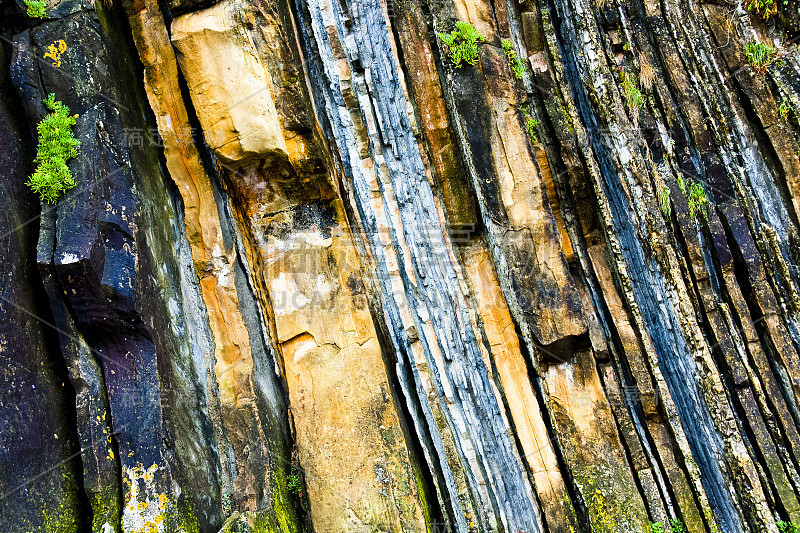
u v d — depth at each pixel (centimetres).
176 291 558
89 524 452
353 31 675
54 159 464
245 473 558
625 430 653
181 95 603
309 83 657
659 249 699
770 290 741
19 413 423
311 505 570
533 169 694
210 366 587
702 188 768
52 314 457
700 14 834
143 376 473
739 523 643
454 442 596
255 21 585
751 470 651
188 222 612
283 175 624
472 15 731
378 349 612
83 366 460
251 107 583
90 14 518
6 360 423
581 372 662
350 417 588
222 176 625
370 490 561
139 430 460
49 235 454
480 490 585
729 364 700
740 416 691
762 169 791
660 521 613
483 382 646
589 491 618
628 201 709
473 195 716
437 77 727
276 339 632
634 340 693
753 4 839
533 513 617
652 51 809
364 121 666
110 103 515
